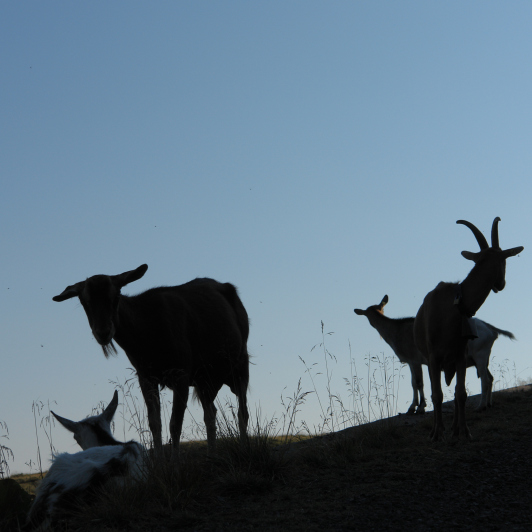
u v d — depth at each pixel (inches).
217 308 382.6
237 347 395.2
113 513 236.5
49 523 233.0
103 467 252.4
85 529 229.9
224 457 296.4
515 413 449.7
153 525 232.5
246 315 422.3
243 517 235.3
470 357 489.1
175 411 338.6
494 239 376.5
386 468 294.8
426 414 507.5
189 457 293.0
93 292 313.1
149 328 336.2
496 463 294.0
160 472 266.5
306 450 321.1
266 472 287.3
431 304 374.0
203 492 265.7
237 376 404.5
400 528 213.9
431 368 372.8
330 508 240.1
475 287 359.3
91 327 314.7
